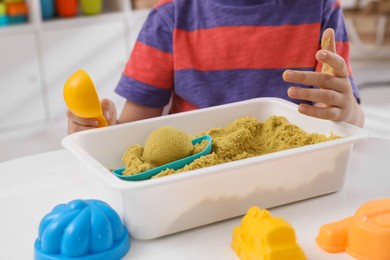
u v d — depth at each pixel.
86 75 0.74
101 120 0.80
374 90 2.67
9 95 2.21
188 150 0.72
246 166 0.63
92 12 2.31
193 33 1.10
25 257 0.60
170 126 0.77
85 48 2.30
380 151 0.86
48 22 2.20
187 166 0.67
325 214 0.67
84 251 0.56
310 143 0.77
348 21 2.62
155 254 0.59
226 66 1.08
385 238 0.55
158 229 0.62
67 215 0.57
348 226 0.59
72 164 0.85
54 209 0.60
